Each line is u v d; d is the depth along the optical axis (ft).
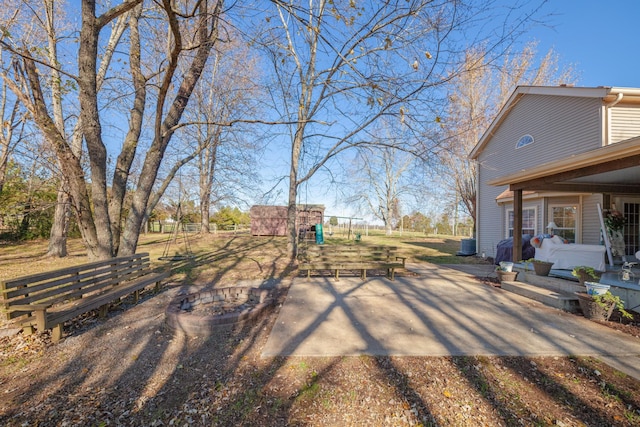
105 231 19.17
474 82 45.70
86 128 18.45
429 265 32.30
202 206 80.94
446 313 14.76
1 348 11.34
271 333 12.17
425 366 9.54
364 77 13.05
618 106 24.94
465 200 55.01
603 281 16.88
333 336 11.81
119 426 7.19
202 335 12.44
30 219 59.88
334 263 22.06
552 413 7.52
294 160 34.78
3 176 30.63
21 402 8.16
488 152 41.24
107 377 9.39
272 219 81.61
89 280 14.20
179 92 22.85
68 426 7.20
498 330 12.50
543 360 10.00
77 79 17.11
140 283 17.08
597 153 15.03
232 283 22.36
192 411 7.69
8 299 10.27
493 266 31.73
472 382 8.76
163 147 22.22
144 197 21.93
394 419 7.31
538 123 31.91
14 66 18.20
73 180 19.56
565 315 14.53
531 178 21.31
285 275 25.32
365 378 8.91
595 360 9.98
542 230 32.12
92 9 17.61
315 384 8.65
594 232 26.96
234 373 9.40
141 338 12.26
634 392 8.30
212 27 20.89
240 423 7.25
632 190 24.38
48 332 12.68
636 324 13.34
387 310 15.23
